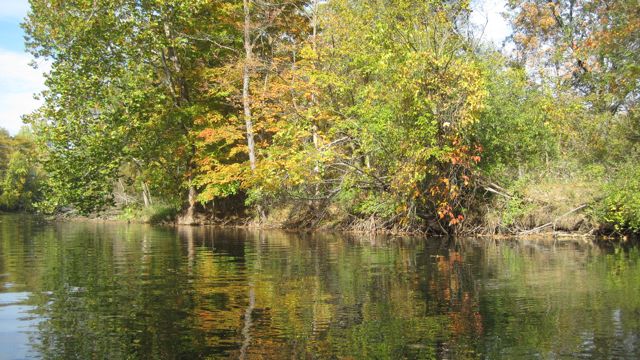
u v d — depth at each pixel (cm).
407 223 1741
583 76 2000
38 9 2023
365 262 1046
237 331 533
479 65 1645
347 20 2027
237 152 2644
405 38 1639
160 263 1054
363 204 1809
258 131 2688
